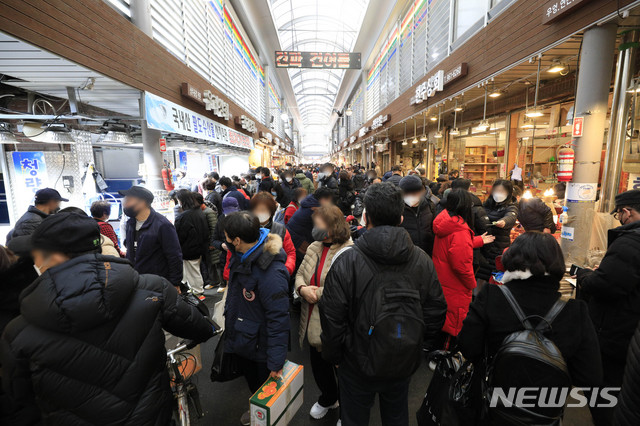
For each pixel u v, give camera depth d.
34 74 3.30
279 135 27.44
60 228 1.04
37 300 0.96
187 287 2.20
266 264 1.67
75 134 4.49
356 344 1.35
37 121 4.05
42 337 0.99
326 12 18.97
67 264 1.03
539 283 1.25
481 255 3.10
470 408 1.40
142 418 1.15
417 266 1.41
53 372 1.01
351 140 24.36
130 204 2.58
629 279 1.56
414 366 1.31
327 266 2.00
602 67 3.06
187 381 1.88
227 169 13.07
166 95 4.94
